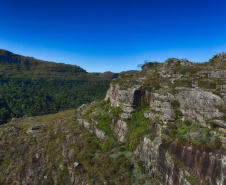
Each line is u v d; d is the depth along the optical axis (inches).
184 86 744.3
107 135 869.2
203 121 551.2
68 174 726.5
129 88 874.8
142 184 554.3
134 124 760.3
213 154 413.4
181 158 476.1
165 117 644.1
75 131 1008.9
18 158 887.1
